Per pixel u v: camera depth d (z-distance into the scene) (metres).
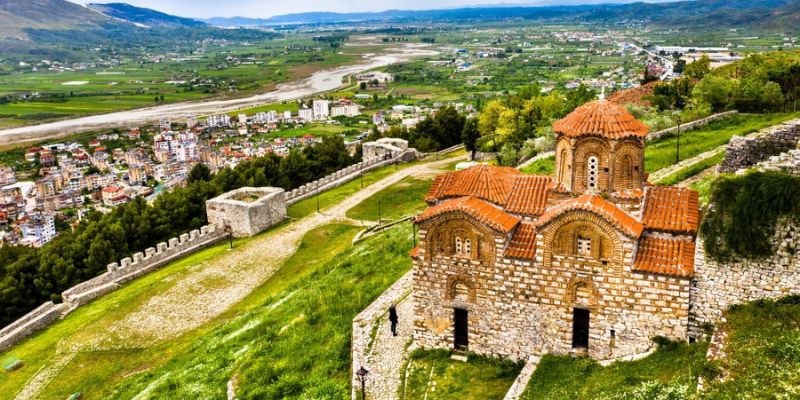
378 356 37.50
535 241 34.12
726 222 30.27
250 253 76.44
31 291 78.81
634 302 31.77
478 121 125.19
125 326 59.66
